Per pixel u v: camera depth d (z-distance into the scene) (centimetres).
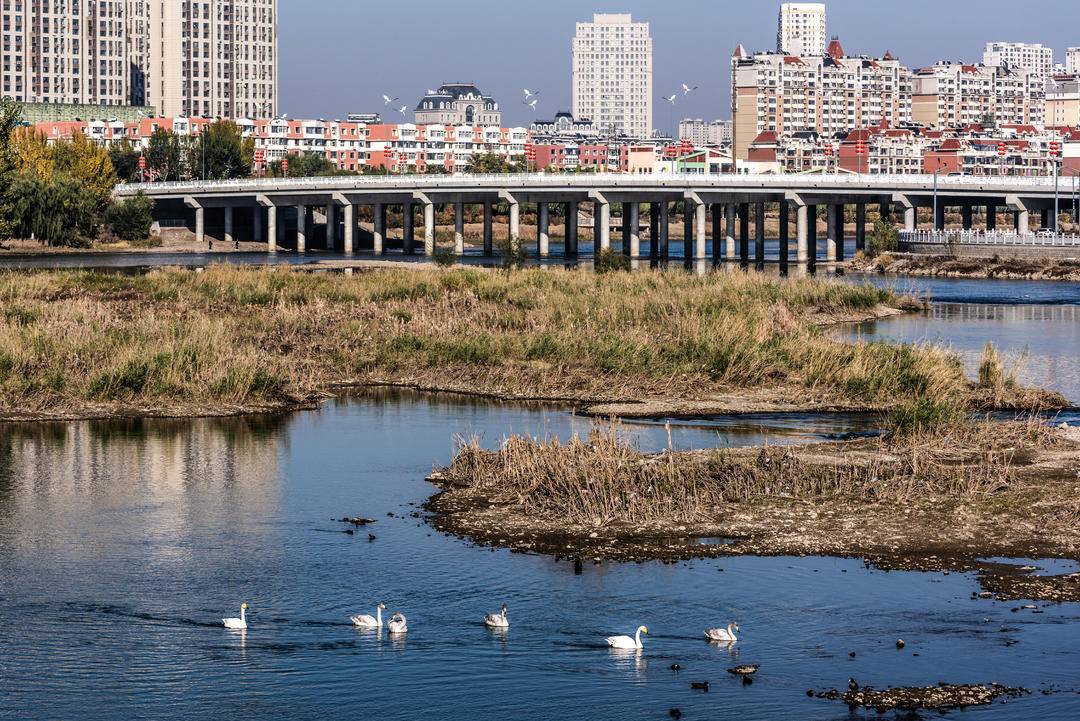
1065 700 2892
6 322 7306
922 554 3838
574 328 7688
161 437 5475
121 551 3888
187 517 4250
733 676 3022
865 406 6116
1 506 4375
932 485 4444
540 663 3091
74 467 4931
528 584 3597
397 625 3244
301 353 7262
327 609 3428
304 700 2914
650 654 3142
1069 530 4019
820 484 4453
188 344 6562
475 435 5331
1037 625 3306
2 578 3638
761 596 3506
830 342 7169
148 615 3378
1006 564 3759
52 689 2958
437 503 4366
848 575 3666
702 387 6475
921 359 6606
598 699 2908
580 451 4684
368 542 3969
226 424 5756
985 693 2922
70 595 3516
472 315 8162
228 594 3531
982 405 6097
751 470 4572
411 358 7081
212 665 3083
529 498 4369
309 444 5356
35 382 6109
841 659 3112
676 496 4288
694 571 3691
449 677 3019
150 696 2930
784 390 6419
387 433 5581
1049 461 4825
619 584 3591
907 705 2872
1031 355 7856
